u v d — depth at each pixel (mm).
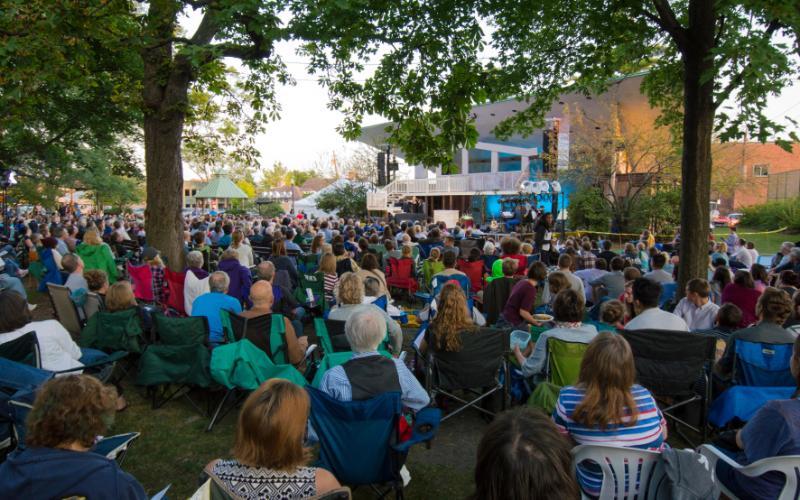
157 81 8383
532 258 10836
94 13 6711
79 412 2006
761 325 4043
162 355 4617
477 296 8562
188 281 6410
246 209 45625
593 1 8102
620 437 2361
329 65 8375
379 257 11047
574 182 27422
